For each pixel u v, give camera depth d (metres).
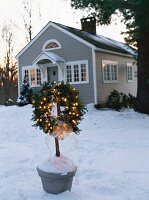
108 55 24.72
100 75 23.30
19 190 5.95
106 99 23.86
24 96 23.81
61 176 5.49
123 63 27.45
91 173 7.11
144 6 15.48
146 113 19.39
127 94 27.97
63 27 23.98
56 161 5.68
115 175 6.90
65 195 5.55
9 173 7.32
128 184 6.26
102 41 26.75
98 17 17.69
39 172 5.65
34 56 25.08
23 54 25.62
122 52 26.58
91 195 5.69
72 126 5.86
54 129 5.75
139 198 5.47
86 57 22.75
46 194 5.62
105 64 24.16
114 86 25.47
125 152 9.16
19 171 7.49
